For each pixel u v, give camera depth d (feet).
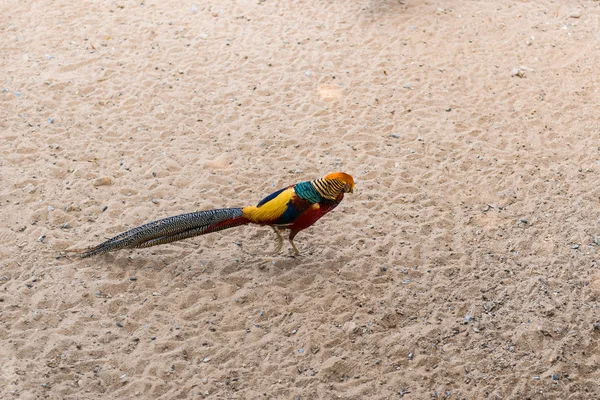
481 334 19.34
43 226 22.17
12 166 24.93
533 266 21.63
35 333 18.33
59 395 16.78
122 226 22.38
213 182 24.72
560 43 34.01
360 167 25.80
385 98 29.78
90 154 25.88
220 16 35.50
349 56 32.58
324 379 17.85
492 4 37.47
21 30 33.60
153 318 19.13
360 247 22.08
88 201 23.41
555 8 37.24
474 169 25.93
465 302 20.29
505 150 26.99
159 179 24.77
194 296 19.89
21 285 19.83
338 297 20.16
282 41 33.53
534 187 25.05
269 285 20.39
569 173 25.73
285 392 17.44
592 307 20.18
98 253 19.98
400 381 17.89
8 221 22.29
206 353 18.28
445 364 18.40
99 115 28.12
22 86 29.53
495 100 29.89
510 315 19.90
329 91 30.07
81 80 30.22
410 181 25.26
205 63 31.78
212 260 21.18
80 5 36.01
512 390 17.84
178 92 29.71
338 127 27.94
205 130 27.55
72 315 18.98
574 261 21.80
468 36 34.40
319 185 19.35
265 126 27.89
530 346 18.99
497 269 21.47
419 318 19.75
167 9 36.04
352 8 36.60
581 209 24.00
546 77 31.45
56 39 32.99
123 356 17.98
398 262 21.61
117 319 19.01
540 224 23.35
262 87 30.25
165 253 21.33
